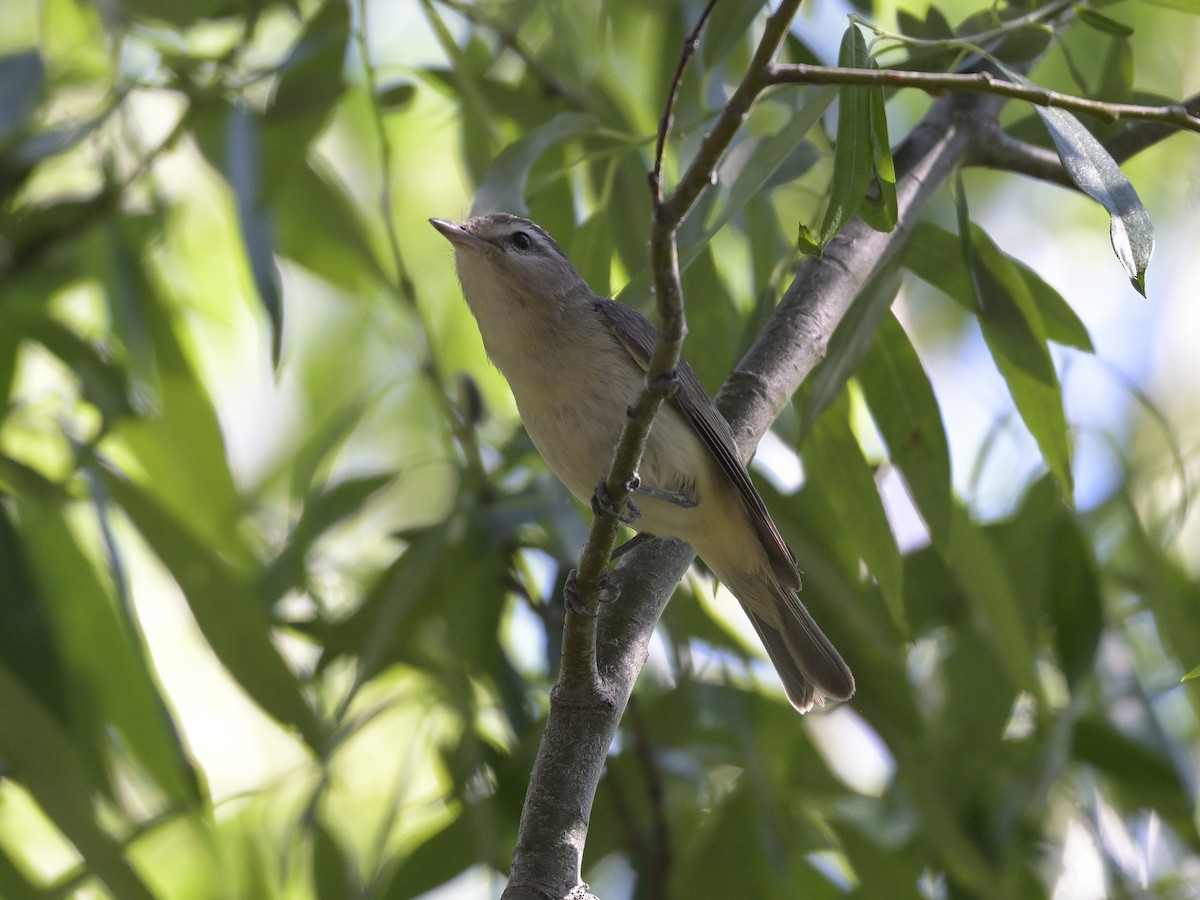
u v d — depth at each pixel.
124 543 13.12
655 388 5.67
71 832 8.77
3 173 10.07
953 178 9.64
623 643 7.20
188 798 10.02
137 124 11.85
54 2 11.65
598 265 9.62
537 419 8.58
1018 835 10.23
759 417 7.93
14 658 9.65
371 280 11.27
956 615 10.70
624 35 12.13
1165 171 13.80
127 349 10.70
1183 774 9.85
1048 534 9.98
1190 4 7.54
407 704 11.27
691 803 10.50
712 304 8.97
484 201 7.95
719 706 9.77
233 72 10.34
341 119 13.13
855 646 9.98
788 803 10.12
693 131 8.56
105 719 10.23
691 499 8.22
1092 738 10.00
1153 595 9.85
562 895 6.10
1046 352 8.50
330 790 10.67
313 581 10.53
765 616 8.79
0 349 10.63
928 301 13.48
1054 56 12.16
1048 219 14.36
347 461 12.79
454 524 9.62
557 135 8.20
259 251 8.98
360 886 9.83
